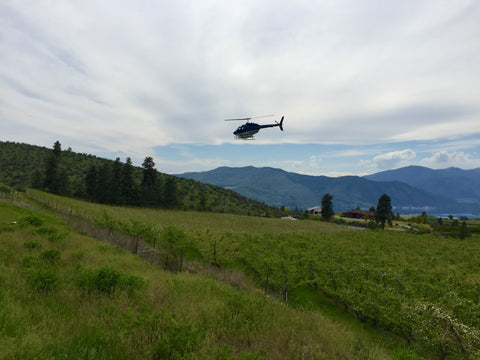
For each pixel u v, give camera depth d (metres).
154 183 93.00
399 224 106.31
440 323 9.55
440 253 35.38
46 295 7.40
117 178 85.00
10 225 18.86
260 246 26.86
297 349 6.11
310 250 28.22
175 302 8.10
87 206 51.94
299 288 18.02
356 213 133.12
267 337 6.66
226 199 125.38
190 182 136.88
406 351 8.08
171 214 69.69
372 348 7.55
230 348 5.50
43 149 126.88
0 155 105.50
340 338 7.54
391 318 11.83
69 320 5.96
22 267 9.64
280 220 83.00
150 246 22.75
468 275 21.58
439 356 10.20
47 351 4.39
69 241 16.45
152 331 5.86
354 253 29.28
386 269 20.64
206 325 6.57
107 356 4.77
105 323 6.07
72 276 9.23
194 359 4.93
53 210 39.22
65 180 84.94
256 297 10.19
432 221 115.38
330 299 16.97
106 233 24.20
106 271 8.94
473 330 8.91
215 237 24.16
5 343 4.30
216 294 10.15
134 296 8.22
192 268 18.53
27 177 93.38
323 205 112.00
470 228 70.12
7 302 6.13
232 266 22.27
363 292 15.23
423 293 15.69
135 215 53.16
